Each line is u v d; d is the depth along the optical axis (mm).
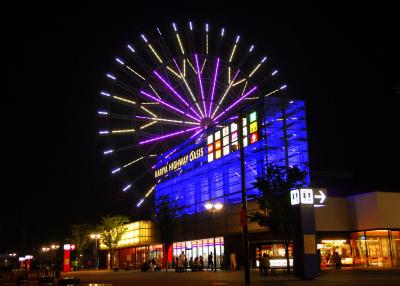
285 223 34469
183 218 66750
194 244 63469
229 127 58594
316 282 25391
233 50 65062
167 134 62281
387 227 44906
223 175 58281
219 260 56562
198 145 65688
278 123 51906
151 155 62438
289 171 35750
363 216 46438
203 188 63344
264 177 37031
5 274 52188
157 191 77688
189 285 26719
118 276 43875
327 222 46688
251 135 53500
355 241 47000
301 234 28625
